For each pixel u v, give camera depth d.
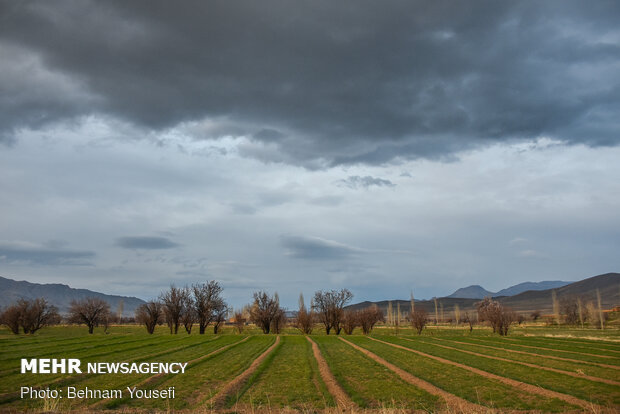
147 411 19.91
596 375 29.25
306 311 94.88
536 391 24.12
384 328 127.06
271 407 21.06
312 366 34.66
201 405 20.92
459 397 23.03
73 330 111.44
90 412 19.55
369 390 25.11
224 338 69.88
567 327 123.25
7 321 95.19
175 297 92.12
